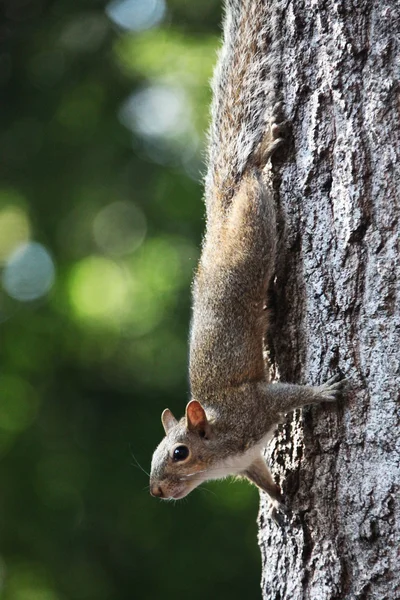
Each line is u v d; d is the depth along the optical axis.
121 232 17.38
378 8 6.12
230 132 7.52
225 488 15.27
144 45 17.53
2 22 16.80
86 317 17.22
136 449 15.63
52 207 16.66
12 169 16.56
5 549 15.13
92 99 16.91
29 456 15.73
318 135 6.39
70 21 16.92
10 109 16.53
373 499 5.81
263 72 7.20
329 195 6.30
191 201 16.98
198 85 17.56
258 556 14.90
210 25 17.50
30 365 16.61
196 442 7.36
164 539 15.04
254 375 7.22
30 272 17.28
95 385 16.50
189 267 17.05
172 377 16.38
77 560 15.07
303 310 6.46
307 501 6.24
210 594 14.69
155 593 14.76
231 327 7.24
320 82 6.42
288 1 6.69
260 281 6.99
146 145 17.28
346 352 6.07
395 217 5.93
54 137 16.56
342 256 6.16
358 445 5.94
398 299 5.86
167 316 16.88
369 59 6.14
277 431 6.80
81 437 15.95
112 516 15.18
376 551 5.77
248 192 7.04
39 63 16.72
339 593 5.94
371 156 6.06
